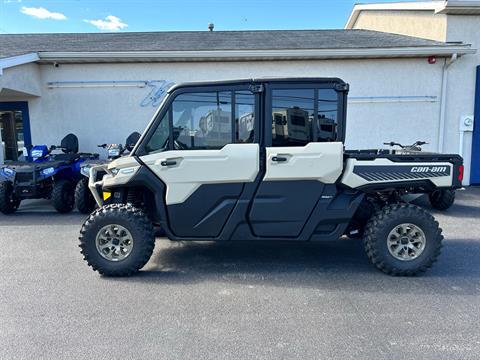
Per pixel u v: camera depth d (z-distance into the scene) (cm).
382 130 940
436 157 405
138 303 345
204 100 396
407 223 397
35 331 298
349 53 873
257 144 394
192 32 1327
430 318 312
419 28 1043
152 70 933
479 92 911
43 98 948
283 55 877
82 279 403
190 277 406
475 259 451
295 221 405
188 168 397
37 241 544
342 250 495
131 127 952
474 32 915
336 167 391
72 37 1245
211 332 294
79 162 786
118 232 407
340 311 326
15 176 711
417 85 919
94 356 265
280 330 296
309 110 391
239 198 401
